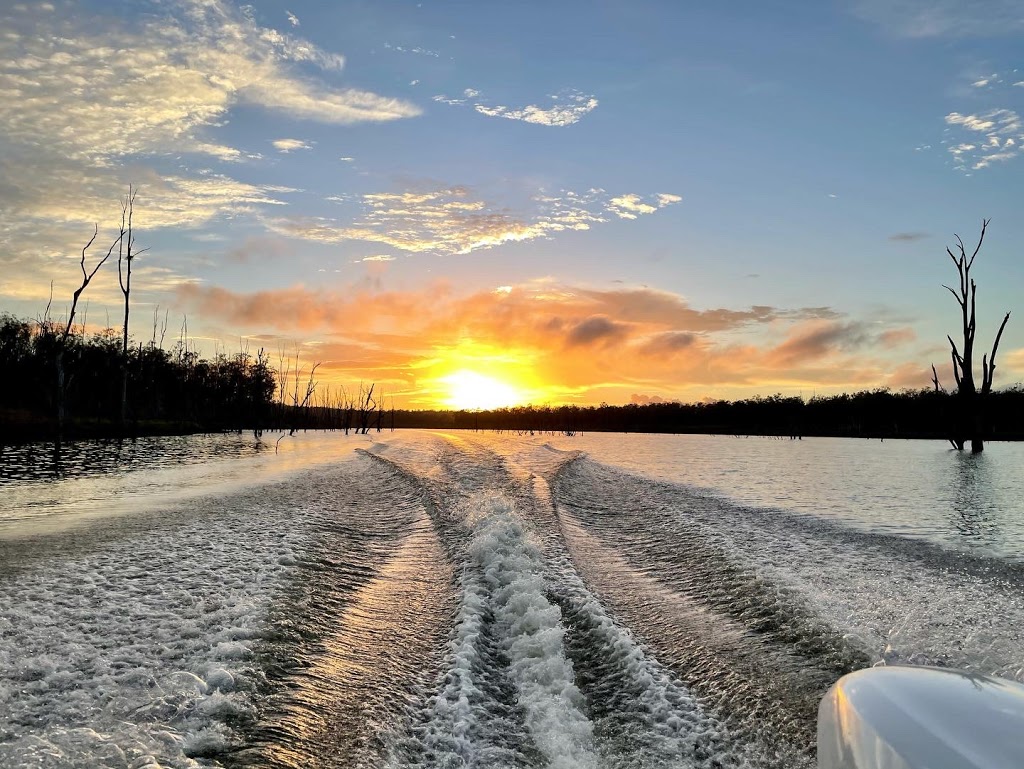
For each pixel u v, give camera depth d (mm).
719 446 52438
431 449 39031
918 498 18672
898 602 8047
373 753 4609
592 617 7594
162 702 5102
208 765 4305
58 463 28344
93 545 10664
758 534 12633
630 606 8469
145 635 6512
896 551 11109
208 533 11750
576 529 13766
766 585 8820
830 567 9891
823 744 3797
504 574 9352
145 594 7883
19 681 5352
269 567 9383
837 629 7051
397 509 16219
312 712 5191
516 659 6613
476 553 10664
